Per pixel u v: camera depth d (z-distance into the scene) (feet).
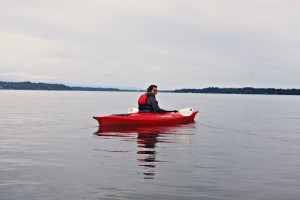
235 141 35.09
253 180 18.66
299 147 31.30
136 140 34.42
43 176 18.95
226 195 15.97
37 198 15.20
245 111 103.91
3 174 19.35
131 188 16.87
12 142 32.42
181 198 15.47
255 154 27.04
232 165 22.57
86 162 22.89
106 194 15.89
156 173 19.94
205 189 16.87
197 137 37.91
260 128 49.96
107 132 41.45
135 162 23.06
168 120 53.11
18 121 56.54
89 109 98.37
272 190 16.81
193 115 60.44
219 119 67.46
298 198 15.61
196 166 22.06
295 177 19.44
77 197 15.40
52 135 38.32
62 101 173.27
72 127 47.42
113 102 163.63
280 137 39.29
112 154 26.07
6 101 161.27
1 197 15.28
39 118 63.36
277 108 131.85
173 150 28.40
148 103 50.55
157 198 15.43
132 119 48.65
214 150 28.76
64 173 19.71
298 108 134.62
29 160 23.48
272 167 22.08
